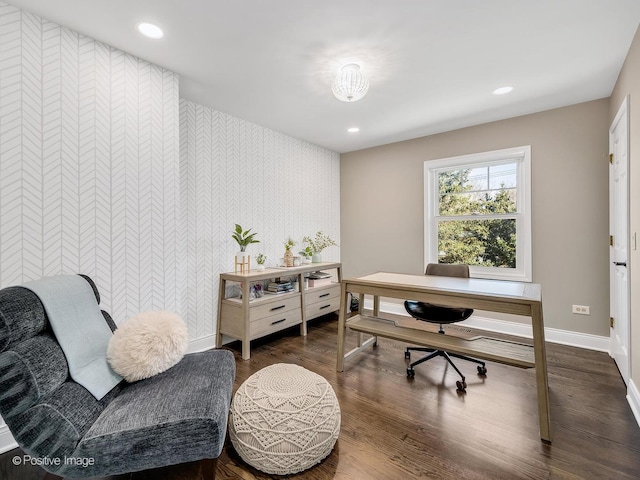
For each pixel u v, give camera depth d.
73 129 1.78
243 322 2.72
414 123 3.33
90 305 1.52
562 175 2.90
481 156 3.34
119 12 1.62
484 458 1.46
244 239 3.02
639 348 1.78
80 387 1.21
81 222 1.81
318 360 2.63
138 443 1.09
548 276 2.98
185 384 1.37
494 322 3.30
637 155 1.84
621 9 1.63
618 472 1.37
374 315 2.77
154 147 2.16
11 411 1.01
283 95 2.64
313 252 3.95
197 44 1.92
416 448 1.53
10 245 1.57
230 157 3.10
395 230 4.06
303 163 3.99
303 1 1.56
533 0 1.57
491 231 3.38
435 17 1.69
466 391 2.08
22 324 1.09
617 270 2.41
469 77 2.35
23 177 1.61
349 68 2.14
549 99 2.74
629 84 2.00
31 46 1.62
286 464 1.35
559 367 2.41
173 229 2.28
